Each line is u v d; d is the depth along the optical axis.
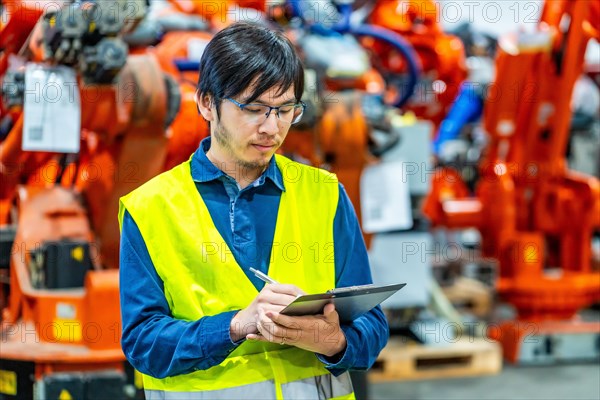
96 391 3.19
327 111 4.05
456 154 6.13
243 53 1.75
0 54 3.62
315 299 1.68
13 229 3.70
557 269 5.70
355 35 4.72
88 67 3.13
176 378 1.88
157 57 3.93
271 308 1.69
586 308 6.19
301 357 1.92
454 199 5.58
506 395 4.46
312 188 1.98
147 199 1.85
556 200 5.34
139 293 1.83
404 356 4.81
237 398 1.85
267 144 1.81
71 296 3.33
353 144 4.08
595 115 6.23
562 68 4.96
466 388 4.62
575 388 4.59
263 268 1.90
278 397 1.86
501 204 5.30
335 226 1.98
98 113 3.34
